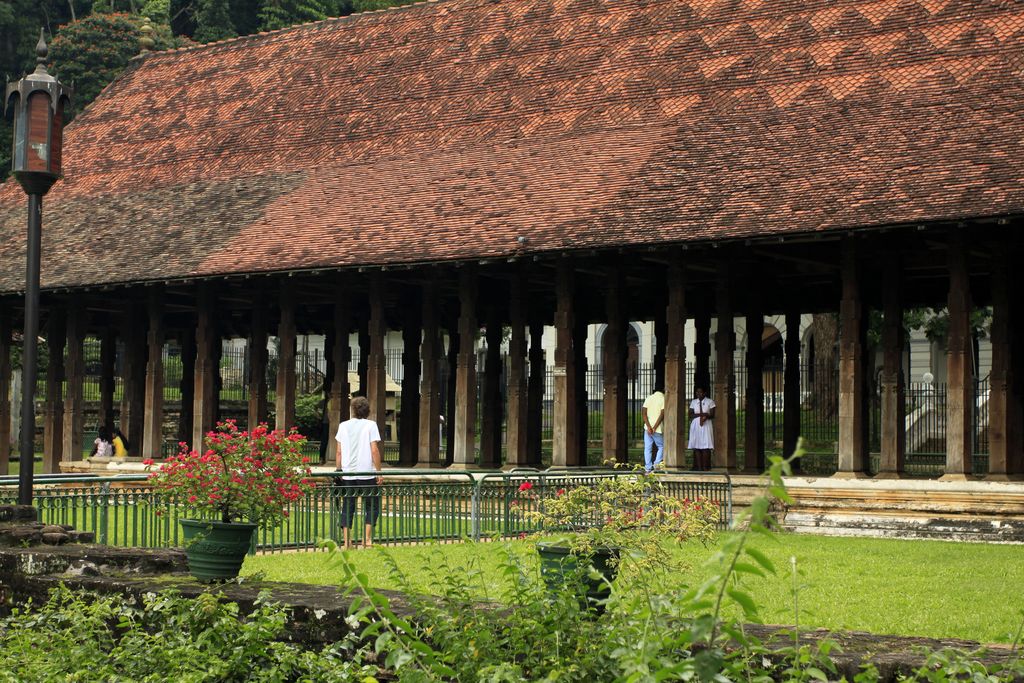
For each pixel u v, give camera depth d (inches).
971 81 967.0
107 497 602.2
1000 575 602.5
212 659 321.1
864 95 1003.9
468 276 1085.8
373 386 1123.3
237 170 1316.4
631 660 235.5
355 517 690.8
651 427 1004.6
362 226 1118.4
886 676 271.7
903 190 876.6
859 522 850.1
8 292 1237.1
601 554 350.9
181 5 2687.0
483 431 1295.5
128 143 1448.1
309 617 341.7
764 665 276.8
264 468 449.1
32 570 420.5
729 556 210.5
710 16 1167.0
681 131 1058.7
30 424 507.5
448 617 295.6
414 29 1378.0
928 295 1226.6
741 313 1254.3
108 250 1248.8
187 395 1537.9
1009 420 893.2
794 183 930.7
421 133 1230.9
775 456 203.6
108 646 369.1
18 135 514.9
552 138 1135.6
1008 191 832.9
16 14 2452.0
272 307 1467.8
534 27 1278.3
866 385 1037.8
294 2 2469.2
